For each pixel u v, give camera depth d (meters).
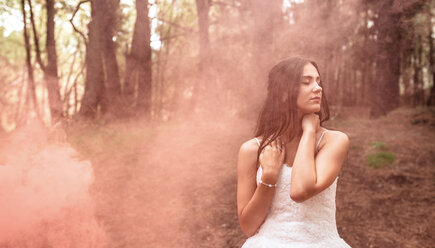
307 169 1.30
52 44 4.99
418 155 5.32
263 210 1.41
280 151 1.40
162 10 8.66
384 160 5.24
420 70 13.92
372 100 9.32
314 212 1.37
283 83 1.46
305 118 1.44
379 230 3.62
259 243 1.40
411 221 3.75
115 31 5.12
